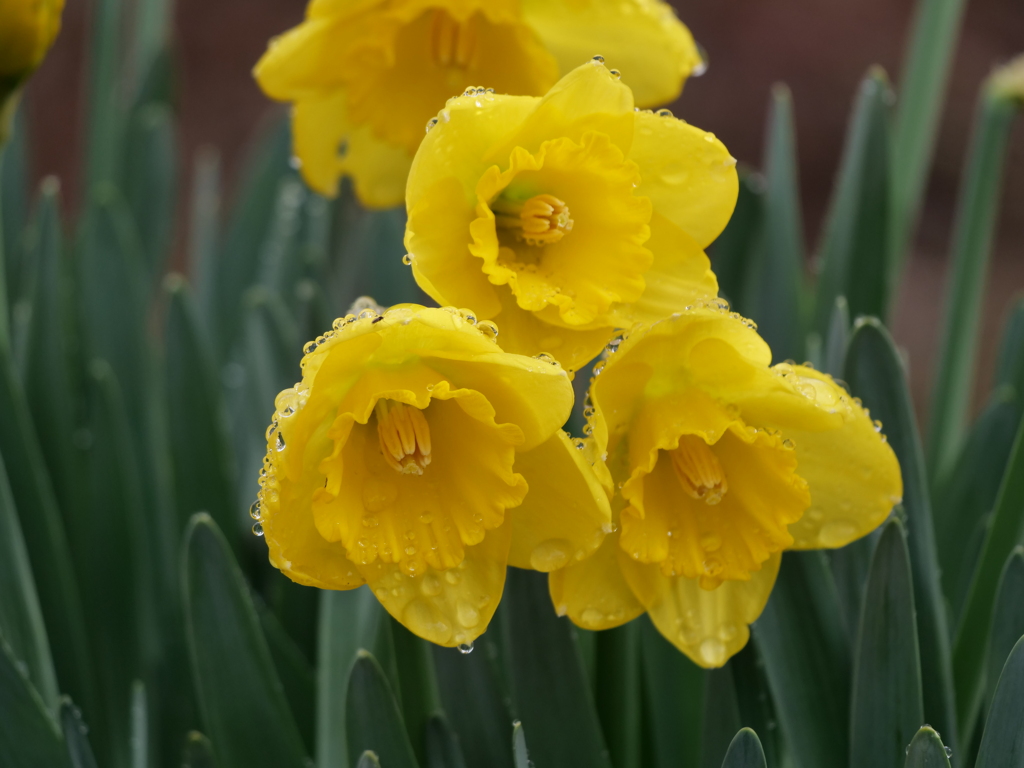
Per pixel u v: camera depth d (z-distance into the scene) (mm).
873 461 756
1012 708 744
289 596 880
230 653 788
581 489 729
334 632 800
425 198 736
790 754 810
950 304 971
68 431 890
